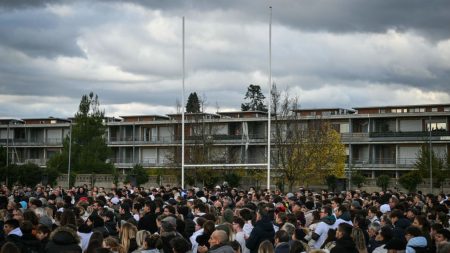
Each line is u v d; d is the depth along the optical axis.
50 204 20.61
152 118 104.12
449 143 84.00
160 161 101.31
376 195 29.73
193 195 28.23
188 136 79.56
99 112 85.44
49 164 83.44
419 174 69.94
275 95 80.75
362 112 91.50
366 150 89.06
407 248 12.98
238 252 12.31
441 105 87.44
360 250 12.92
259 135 93.00
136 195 25.86
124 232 13.47
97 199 21.72
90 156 82.62
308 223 19.92
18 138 112.00
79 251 11.67
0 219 16.41
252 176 72.75
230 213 16.02
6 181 69.75
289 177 66.31
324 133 72.81
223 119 94.94
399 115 86.88
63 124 109.25
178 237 11.62
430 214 18.58
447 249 11.04
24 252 12.28
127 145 102.25
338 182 66.12
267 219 15.01
